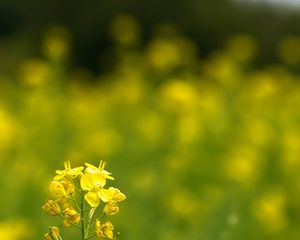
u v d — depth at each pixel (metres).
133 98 14.04
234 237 7.68
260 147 12.05
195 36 26.80
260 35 26.89
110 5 27.00
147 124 11.80
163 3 27.08
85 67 26.42
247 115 13.74
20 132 10.41
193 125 11.71
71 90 15.67
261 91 14.74
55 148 10.59
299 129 13.98
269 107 14.59
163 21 27.08
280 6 27.42
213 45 26.75
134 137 11.61
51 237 3.41
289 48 16.89
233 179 9.19
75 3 27.28
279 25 27.11
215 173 10.45
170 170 9.46
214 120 12.41
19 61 23.95
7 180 8.20
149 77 15.38
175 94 11.52
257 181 10.02
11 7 29.11
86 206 5.59
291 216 9.88
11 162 9.32
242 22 26.97
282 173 11.09
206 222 7.45
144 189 8.14
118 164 9.49
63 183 3.38
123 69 15.08
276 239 8.41
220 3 27.34
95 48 26.31
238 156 10.89
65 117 12.67
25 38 25.56
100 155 10.77
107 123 13.28
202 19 26.84
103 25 26.44
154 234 7.33
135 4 27.19
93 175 3.36
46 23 27.69
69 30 26.92
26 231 6.68
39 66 13.40
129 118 13.30
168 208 8.24
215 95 14.80
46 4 27.98
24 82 15.49
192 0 27.03
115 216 7.26
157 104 14.02
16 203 7.56
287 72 18.22
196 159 10.77
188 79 14.67
